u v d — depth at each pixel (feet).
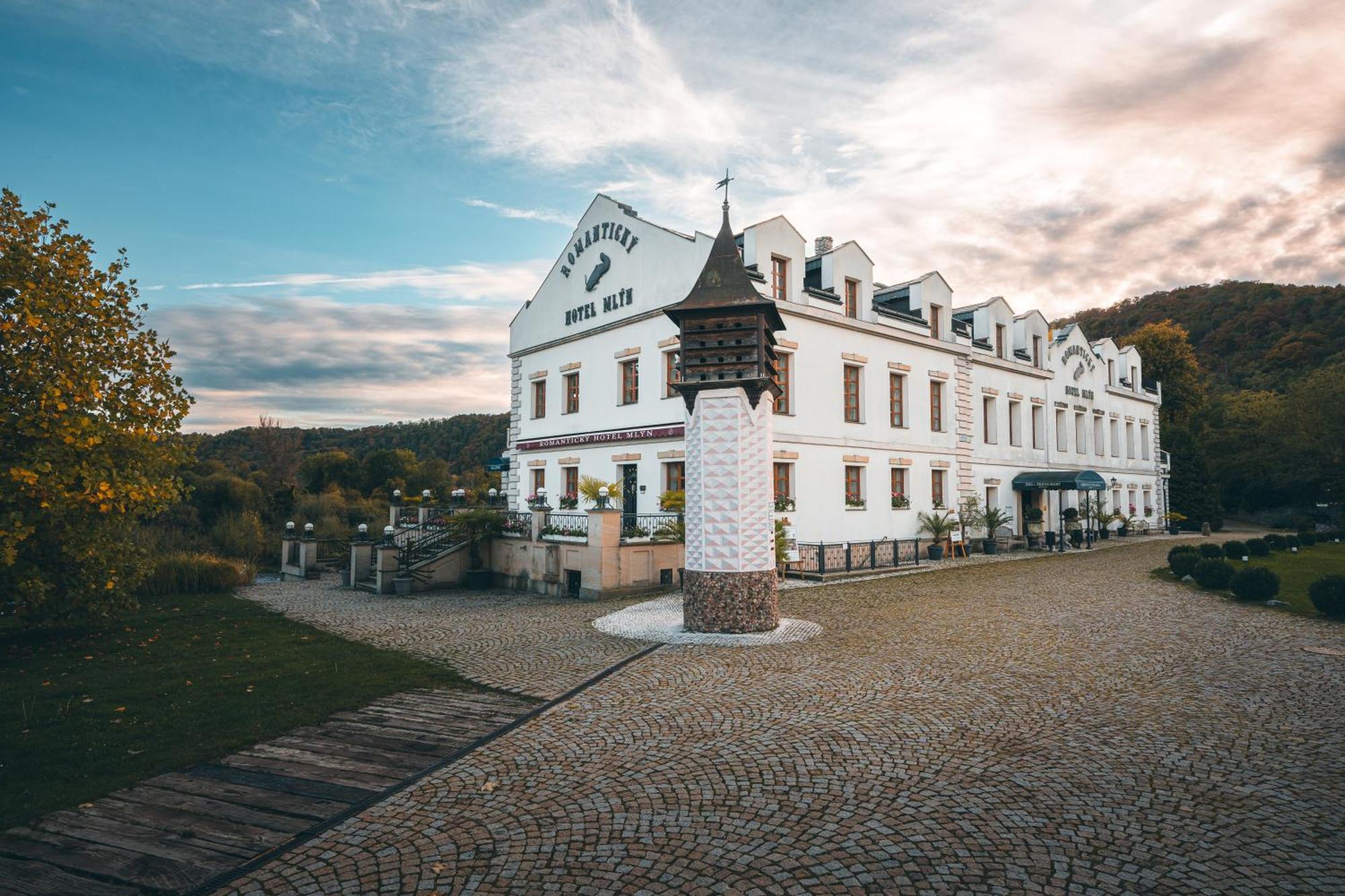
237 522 100.12
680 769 19.51
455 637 40.34
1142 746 20.97
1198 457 157.48
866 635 37.99
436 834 15.89
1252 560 77.56
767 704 25.40
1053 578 62.95
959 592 54.75
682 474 72.49
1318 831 15.67
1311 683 27.68
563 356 88.58
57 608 38.09
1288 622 40.47
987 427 102.42
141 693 27.94
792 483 72.74
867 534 80.07
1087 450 124.16
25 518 33.88
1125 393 137.18
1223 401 204.33
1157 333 199.11
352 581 70.79
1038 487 102.47
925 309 89.81
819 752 20.63
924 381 89.25
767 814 16.71
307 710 25.34
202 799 17.84
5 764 20.24
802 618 44.09
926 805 17.12
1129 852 14.82
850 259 80.43
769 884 13.74
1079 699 25.84
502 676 30.55
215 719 24.39
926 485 88.69
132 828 16.28
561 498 79.71
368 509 127.95
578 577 59.57
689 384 40.93
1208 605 46.98
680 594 56.49
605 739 22.04
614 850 15.12
